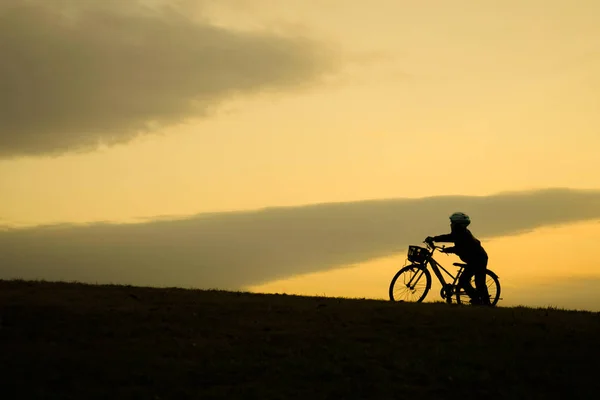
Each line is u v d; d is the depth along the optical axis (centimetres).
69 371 1151
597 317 1627
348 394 1098
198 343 1320
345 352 1284
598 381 1190
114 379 1127
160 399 1058
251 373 1173
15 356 1206
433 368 1216
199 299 1712
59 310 1508
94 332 1371
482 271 1855
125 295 1723
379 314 1571
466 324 1493
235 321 1487
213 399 1064
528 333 1435
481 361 1259
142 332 1384
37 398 1041
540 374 1209
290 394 1091
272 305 1652
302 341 1352
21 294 1667
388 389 1121
